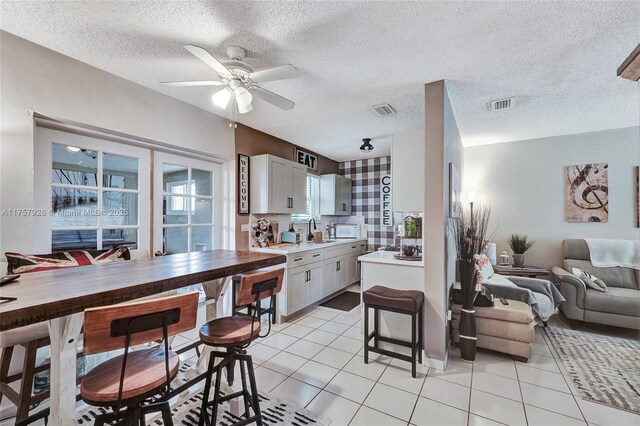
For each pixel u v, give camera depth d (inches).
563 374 90.0
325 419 70.1
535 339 116.2
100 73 89.9
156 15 64.1
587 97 107.1
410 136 111.2
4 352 63.4
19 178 74.0
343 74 90.7
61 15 64.3
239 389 79.5
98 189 96.0
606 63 83.3
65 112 82.3
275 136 162.2
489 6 60.8
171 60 84.0
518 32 69.5
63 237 87.7
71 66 83.4
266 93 84.7
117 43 75.5
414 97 108.2
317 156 206.2
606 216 145.2
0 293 39.6
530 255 160.9
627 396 78.5
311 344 111.8
